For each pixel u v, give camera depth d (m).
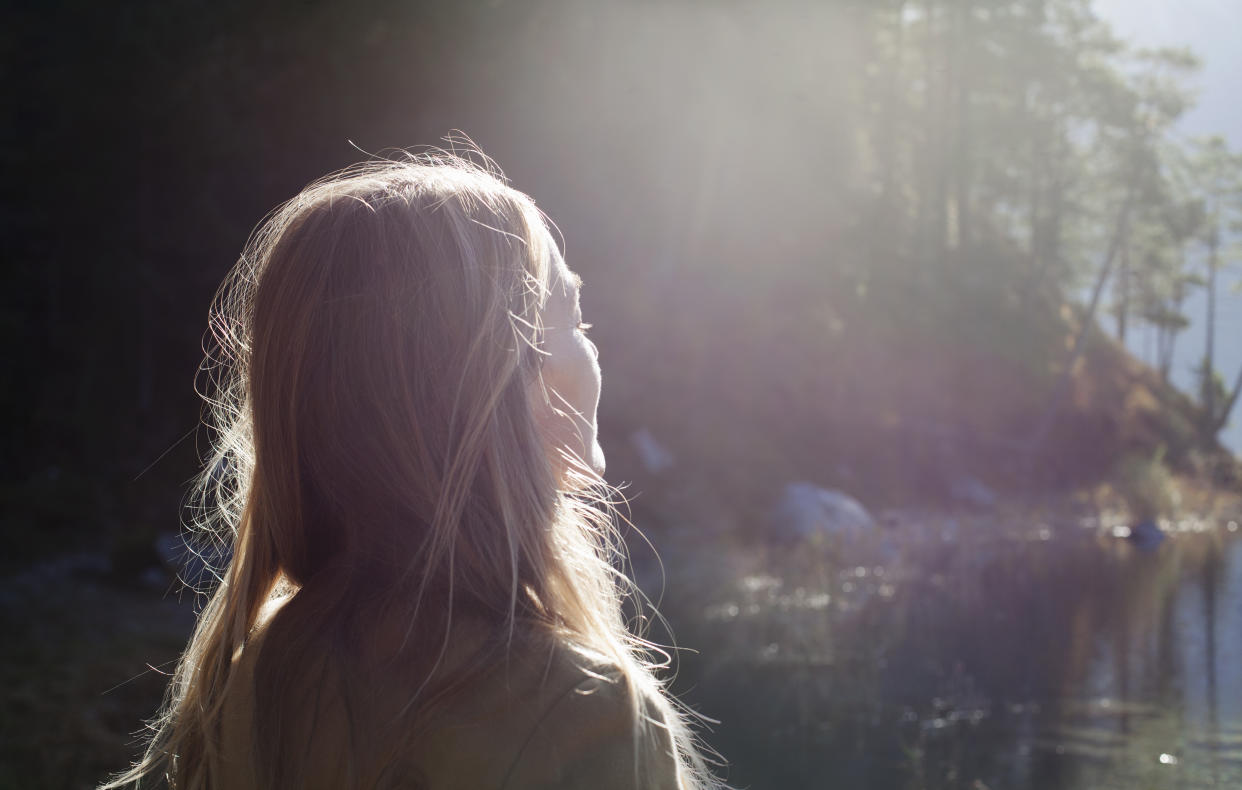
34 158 17.94
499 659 0.66
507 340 0.73
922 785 5.00
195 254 19.19
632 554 13.56
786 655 7.85
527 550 0.71
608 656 0.69
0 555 12.73
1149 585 11.65
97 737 5.64
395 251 0.74
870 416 25.41
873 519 18.80
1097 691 6.86
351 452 0.72
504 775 0.62
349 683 0.68
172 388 19.41
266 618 0.83
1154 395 39.97
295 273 0.76
